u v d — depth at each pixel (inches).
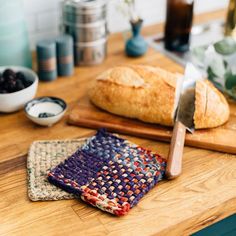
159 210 30.5
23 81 41.2
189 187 32.6
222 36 56.7
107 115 39.9
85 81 46.4
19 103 39.7
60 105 40.3
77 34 47.3
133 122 39.0
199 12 65.6
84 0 47.2
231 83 41.8
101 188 31.3
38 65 45.4
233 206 32.0
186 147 36.9
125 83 39.3
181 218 29.9
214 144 36.1
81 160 33.9
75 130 38.9
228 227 36.9
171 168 32.9
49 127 39.2
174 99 37.7
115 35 57.8
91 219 29.6
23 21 44.4
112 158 34.2
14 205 30.7
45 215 29.9
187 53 52.7
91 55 48.8
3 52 44.0
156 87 38.6
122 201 30.4
